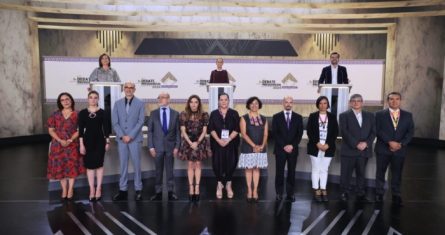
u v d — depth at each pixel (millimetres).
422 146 9430
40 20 9641
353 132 4836
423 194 5258
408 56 9883
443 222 4180
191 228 3977
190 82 9922
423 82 9766
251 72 9961
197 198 4938
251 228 3986
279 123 4840
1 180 5957
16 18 9320
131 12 8875
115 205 4730
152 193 5289
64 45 10922
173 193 5074
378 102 9750
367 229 3969
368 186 5758
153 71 9828
